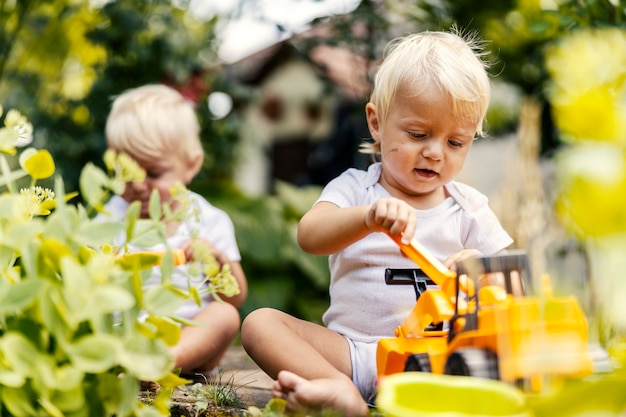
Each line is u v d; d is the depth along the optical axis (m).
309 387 1.33
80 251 1.11
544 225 4.05
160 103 2.57
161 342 1.06
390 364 1.34
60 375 1.00
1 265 1.08
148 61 4.74
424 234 1.83
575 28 2.31
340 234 1.60
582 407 0.80
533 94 4.70
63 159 4.53
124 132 2.49
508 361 1.07
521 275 1.16
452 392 1.00
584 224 0.70
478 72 1.77
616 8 2.16
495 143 6.34
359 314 1.78
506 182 4.52
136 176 1.16
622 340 1.05
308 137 11.11
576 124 0.73
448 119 1.71
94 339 1.00
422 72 1.72
